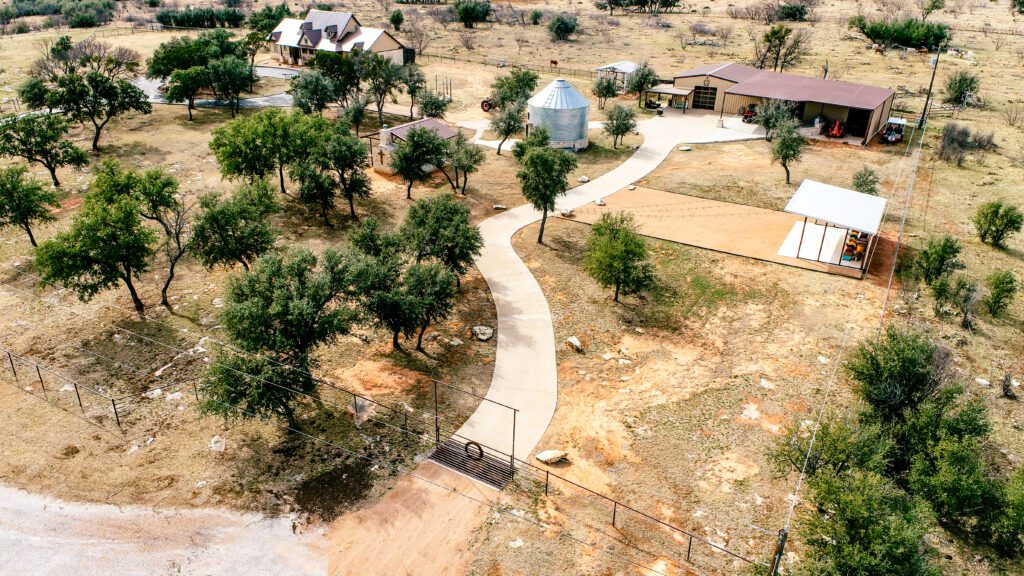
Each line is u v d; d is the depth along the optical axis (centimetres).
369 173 6212
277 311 2970
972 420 2767
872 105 6788
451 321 4000
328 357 3647
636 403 3322
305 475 2900
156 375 3491
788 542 2550
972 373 3481
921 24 10738
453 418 3231
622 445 3059
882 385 2942
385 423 3189
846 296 4197
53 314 3991
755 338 3819
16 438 3070
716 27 12281
